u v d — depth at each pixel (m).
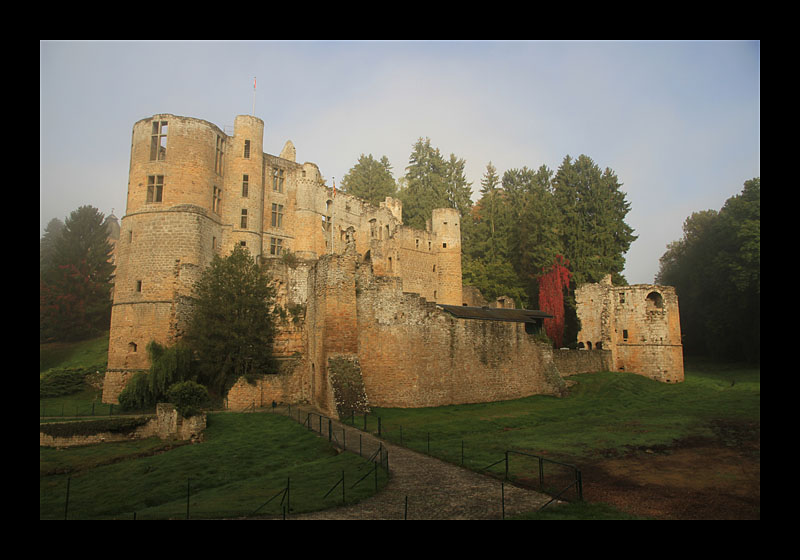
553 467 18.36
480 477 16.83
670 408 33.62
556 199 68.81
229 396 32.78
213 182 45.56
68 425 23.38
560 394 40.03
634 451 21.17
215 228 45.59
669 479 16.97
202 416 25.31
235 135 49.81
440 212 69.75
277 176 54.28
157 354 36.16
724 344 59.19
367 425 26.48
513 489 15.41
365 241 64.31
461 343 35.97
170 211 41.19
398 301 34.06
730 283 54.16
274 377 35.03
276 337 39.84
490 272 67.75
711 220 67.56
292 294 43.94
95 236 65.81
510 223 72.06
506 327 39.28
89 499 16.41
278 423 27.41
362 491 14.98
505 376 38.47
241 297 34.81
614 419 29.64
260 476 18.59
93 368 43.12
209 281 37.22
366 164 87.19
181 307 38.44
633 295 52.09
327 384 30.78
